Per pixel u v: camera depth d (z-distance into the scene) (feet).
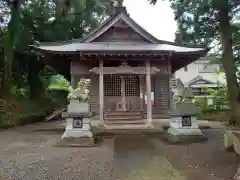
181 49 41.70
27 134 33.63
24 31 51.93
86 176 15.24
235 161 17.33
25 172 16.21
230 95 16.99
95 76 44.73
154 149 22.58
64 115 25.39
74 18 57.00
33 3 52.85
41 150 22.93
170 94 45.06
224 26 16.53
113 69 39.40
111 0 44.78
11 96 51.06
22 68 61.46
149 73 39.37
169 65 45.32
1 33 45.19
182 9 43.80
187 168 16.44
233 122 35.24
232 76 16.84
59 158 19.77
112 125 39.34
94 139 25.81
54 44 43.62
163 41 45.16
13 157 20.36
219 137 27.66
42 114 57.52
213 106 61.00
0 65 49.34
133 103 45.50
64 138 25.12
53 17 57.47
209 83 84.74
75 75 44.19
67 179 14.73
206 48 39.45
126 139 28.04
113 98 45.21
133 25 44.09
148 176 15.11
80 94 26.14
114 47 41.63
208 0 30.58
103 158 19.60
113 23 43.73
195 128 26.13
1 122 39.68
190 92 27.22
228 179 13.94
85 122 25.53
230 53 16.72
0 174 15.83
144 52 37.63
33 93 64.23
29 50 56.29
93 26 62.44
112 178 14.83
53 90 79.56
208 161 17.79
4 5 37.99
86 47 41.47
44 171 16.35
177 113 26.17
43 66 65.77
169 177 14.79
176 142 25.27
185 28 47.88
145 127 37.17
